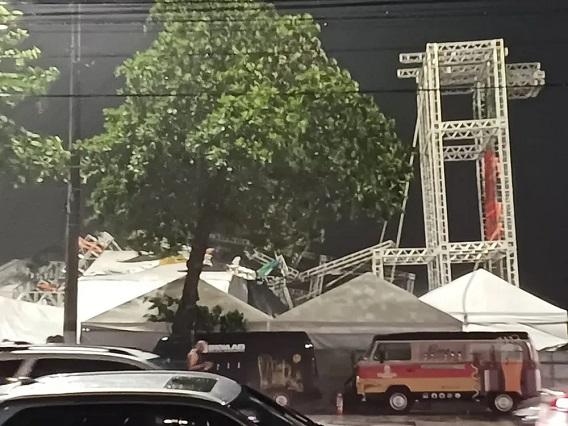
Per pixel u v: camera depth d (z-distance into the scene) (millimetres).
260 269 17359
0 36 18625
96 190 17953
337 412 16422
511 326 16859
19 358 8094
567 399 8172
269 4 17938
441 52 17922
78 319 17547
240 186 17453
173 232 17531
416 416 16125
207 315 17234
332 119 17672
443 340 16672
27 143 18172
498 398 16109
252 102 17625
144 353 8633
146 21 18203
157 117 17859
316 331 16938
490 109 17766
